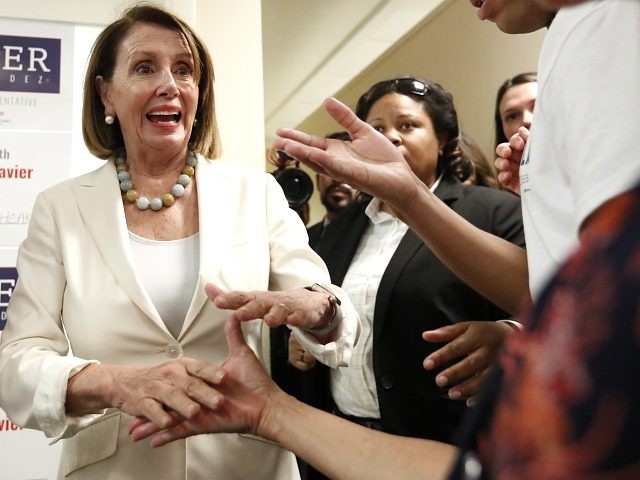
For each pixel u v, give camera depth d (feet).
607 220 0.82
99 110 3.81
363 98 5.28
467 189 4.80
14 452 5.02
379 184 2.75
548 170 2.10
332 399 4.90
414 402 4.18
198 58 3.64
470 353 3.15
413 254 4.41
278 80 13.42
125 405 2.58
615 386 0.67
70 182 3.54
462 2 9.54
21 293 3.18
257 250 3.34
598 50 1.54
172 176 3.59
